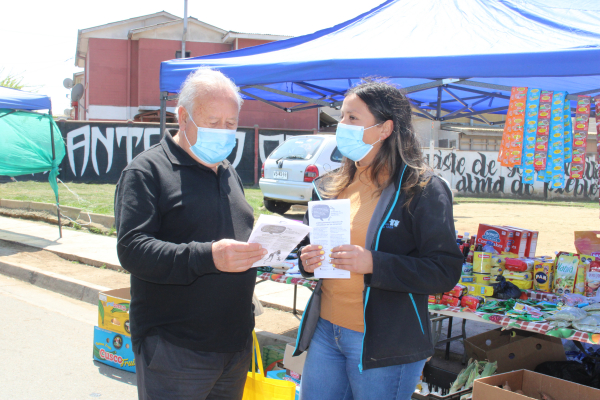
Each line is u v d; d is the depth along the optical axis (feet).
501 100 21.25
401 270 5.99
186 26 81.56
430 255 6.18
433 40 12.48
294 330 15.52
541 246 29.30
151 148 6.36
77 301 19.26
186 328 6.07
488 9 14.08
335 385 7.02
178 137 6.57
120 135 58.03
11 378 12.05
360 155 6.86
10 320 16.15
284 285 20.94
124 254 5.63
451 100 21.25
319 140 31.83
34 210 36.17
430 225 6.17
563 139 12.99
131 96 92.94
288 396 7.44
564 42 10.98
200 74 6.30
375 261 6.02
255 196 46.39
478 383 8.80
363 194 7.06
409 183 6.39
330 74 12.17
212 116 6.08
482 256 10.72
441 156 68.74
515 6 14.12
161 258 5.49
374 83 6.91
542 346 11.21
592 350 11.44
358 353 6.59
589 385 9.95
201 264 5.43
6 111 25.95
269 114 86.63
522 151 13.30
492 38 12.03
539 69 10.23
